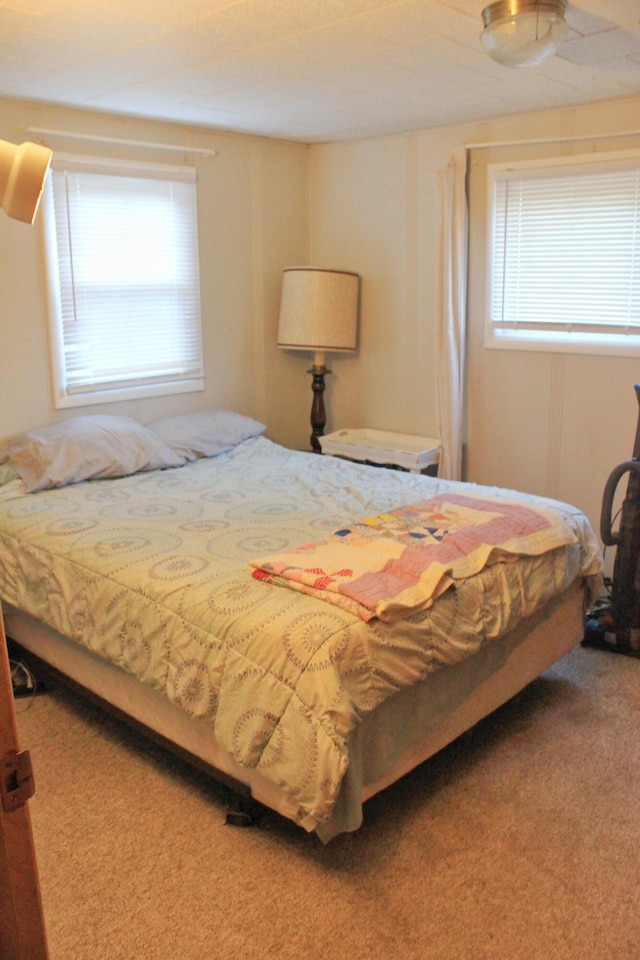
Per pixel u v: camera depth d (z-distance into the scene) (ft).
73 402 11.75
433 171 12.84
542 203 11.80
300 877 6.49
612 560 11.80
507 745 8.36
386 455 12.98
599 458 11.84
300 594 6.85
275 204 14.14
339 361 14.88
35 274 11.07
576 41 8.08
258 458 12.23
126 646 7.41
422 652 6.75
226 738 6.40
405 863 6.63
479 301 12.67
